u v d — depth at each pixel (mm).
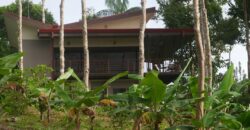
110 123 10008
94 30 22641
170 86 7016
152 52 24359
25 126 9891
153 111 6688
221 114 6094
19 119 10320
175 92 6992
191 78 6867
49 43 24531
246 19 24750
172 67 23188
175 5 28719
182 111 7230
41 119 10352
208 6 26594
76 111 7246
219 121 6172
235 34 27859
